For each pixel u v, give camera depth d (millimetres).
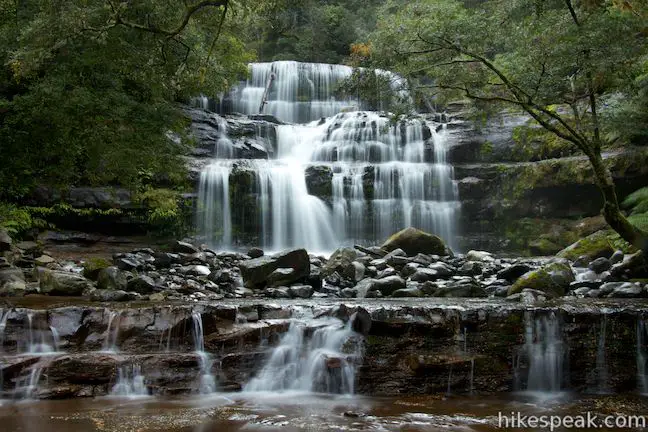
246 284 12789
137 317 8586
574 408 7496
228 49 22172
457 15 11422
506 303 10211
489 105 12672
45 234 16969
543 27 10820
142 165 15422
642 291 11602
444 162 22953
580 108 13656
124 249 17594
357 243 21031
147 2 12156
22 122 14164
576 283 12414
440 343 8602
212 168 20188
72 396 7629
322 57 41156
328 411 7184
